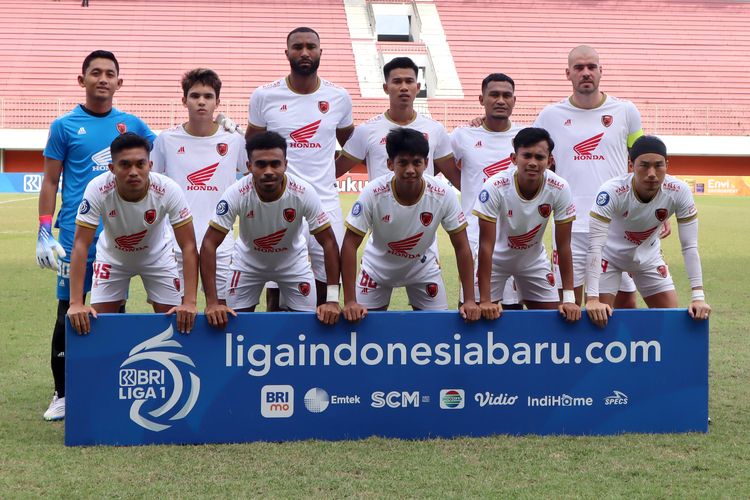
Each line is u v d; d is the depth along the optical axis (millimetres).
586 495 3744
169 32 38219
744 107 35031
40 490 3803
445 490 3805
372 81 36531
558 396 4742
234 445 4516
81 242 4715
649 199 5227
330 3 41188
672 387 4785
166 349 4535
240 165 6586
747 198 29578
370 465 4160
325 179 6480
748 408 5234
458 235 4996
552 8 41750
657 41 39719
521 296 5965
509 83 6422
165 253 5359
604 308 4707
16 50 36188
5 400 5473
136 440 4539
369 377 4648
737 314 8523
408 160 4699
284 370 4598
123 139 4645
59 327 5195
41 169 32750
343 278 4883
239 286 5594
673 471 4070
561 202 5168
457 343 4676
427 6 41344
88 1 39094
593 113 6371
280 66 36875
